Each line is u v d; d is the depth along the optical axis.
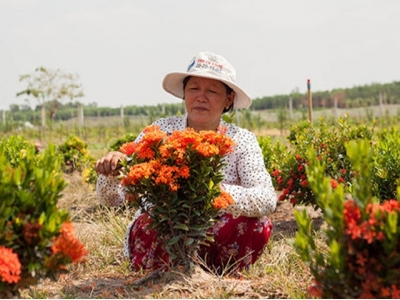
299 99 63.50
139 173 3.76
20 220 3.00
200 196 3.98
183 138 3.80
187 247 4.17
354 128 8.12
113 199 4.64
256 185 4.59
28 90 35.31
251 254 4.70
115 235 5.81
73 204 9.30
